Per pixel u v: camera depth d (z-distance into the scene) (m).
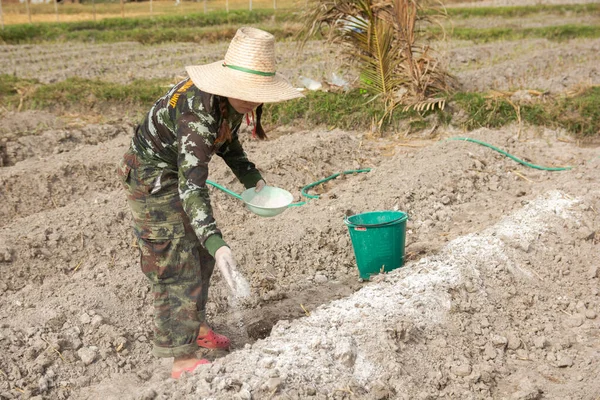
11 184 6.79
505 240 5.23
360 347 3.85
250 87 3.36
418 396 3.65
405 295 4.42
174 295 3.78
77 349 4.39
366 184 7.01
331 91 10.21
